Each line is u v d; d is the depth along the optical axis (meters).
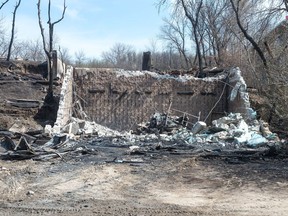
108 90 26.89
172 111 26.88
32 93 27.28
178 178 11.57
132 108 26.80
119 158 14.22
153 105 26.92
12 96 26.48
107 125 26.55
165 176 11.78
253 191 10.20
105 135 21.16
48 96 25.38
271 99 21.23
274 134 20.02
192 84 27.30
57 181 11.05
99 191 10.13
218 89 27.45
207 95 27.36
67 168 12.62
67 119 24.27
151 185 10.81
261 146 17.06
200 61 32.47
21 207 8.61
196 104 27.19
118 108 26.77
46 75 31.23
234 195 9.84
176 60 62.62
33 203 8.95
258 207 8.82
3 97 26.03
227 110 27.16
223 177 11.66
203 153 15.05
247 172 12.21
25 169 12.34
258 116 23.86
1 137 18.06
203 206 8.90
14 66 31.59
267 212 8.48
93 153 15.07
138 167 12.84
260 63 26.45
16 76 29.58
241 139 18.31
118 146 16.95
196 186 10.74
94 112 26.64
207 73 30.64
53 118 24.30
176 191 10.23
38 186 10.51
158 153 15.12
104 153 15.29
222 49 42.75
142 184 10.90
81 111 26.39
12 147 15.38
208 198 9.58
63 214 8.16
